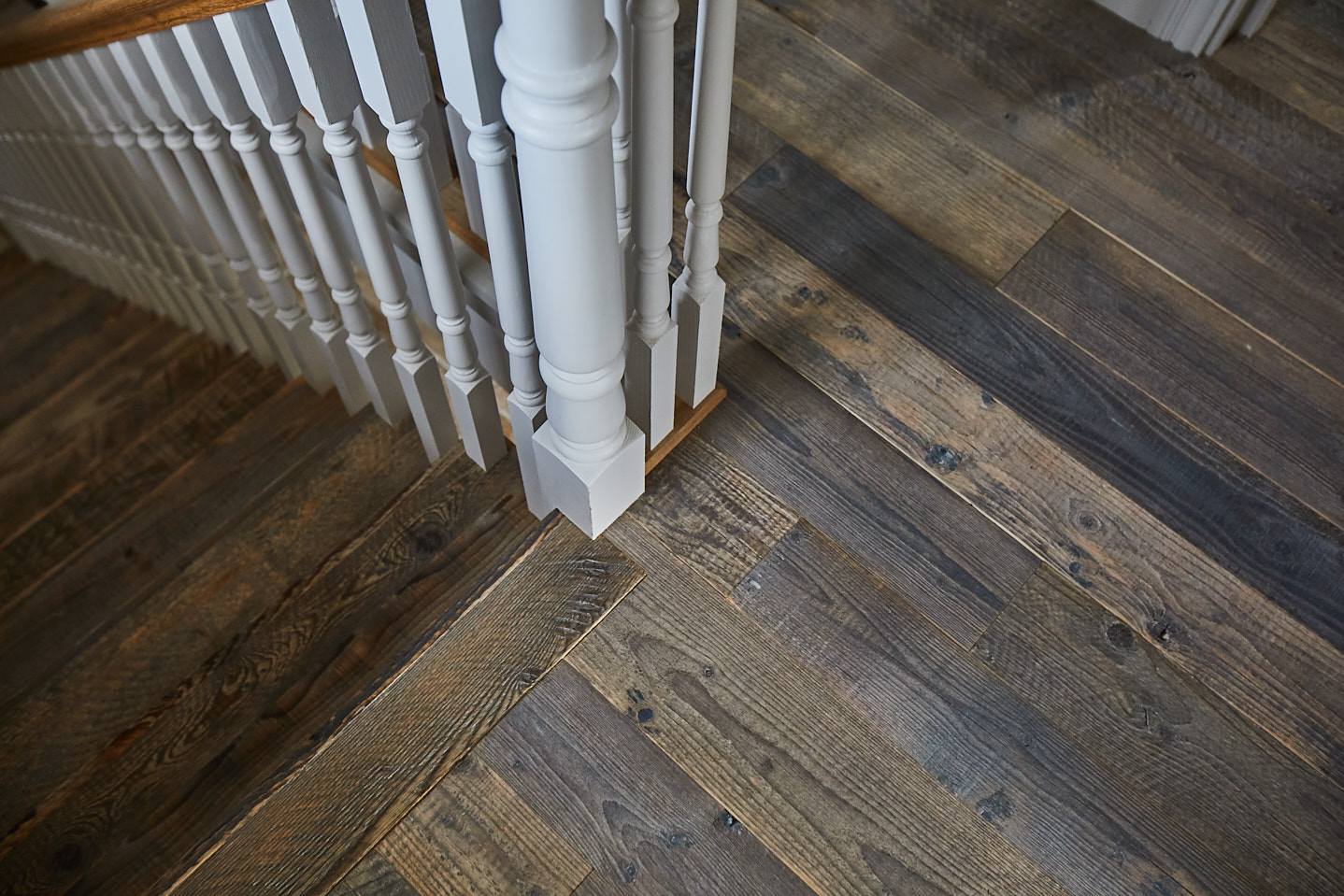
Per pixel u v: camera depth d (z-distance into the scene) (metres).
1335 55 2.38
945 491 1.86
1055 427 1.94
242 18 1.26
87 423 2.71
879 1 2.42
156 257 2.55
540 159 1.08
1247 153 2.25
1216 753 1.66
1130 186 2.21
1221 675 1.72
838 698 1.68
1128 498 1.87
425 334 2.20
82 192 2.59
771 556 1.79
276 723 1.79
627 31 1.30
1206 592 1.79
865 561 1.79
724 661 1.70
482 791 1.60
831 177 2.20
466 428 1.89
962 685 1.69
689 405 1.91
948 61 2.35
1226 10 2.26
